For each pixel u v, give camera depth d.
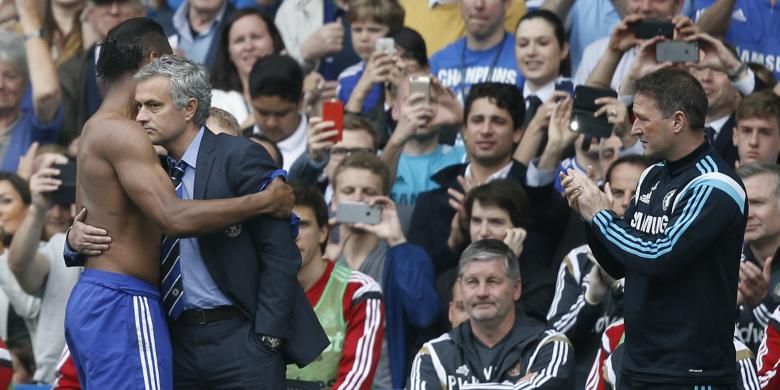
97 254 19.39
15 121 34.44
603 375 22.92
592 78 30.20
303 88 32.06
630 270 19.58
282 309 19.22
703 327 19.05
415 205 29.38
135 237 19.47
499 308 23.22
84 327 19.28
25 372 29.50
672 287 19.11
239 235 19.34
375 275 27.02
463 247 27.56
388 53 31.39
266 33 33.00
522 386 22.36
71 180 30.28
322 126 29.16
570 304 25.25
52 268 29.69
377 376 26.47
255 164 19.47
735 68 29.52
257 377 19.30
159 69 19.36
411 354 26.89
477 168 28.92
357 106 31.50
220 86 33.06
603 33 32.31
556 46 31.33
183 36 34.66
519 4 33.00
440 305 27.03
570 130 28.22
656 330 19.23
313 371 24.08
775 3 32.06
